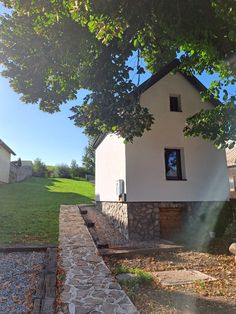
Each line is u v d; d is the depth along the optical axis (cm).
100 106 840
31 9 589
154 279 596
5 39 815
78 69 858
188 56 908
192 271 659
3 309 431
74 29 709
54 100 983
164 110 1128
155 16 559
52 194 2077
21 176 3044
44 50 802
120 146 1109
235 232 1112
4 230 940
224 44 632
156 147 1084
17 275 574
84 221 1131
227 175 1166
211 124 912
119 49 775
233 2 451
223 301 486
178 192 1082
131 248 841
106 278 564
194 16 557
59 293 490
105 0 480
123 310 432
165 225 1056
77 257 694
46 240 848
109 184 1296
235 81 723
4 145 2377
